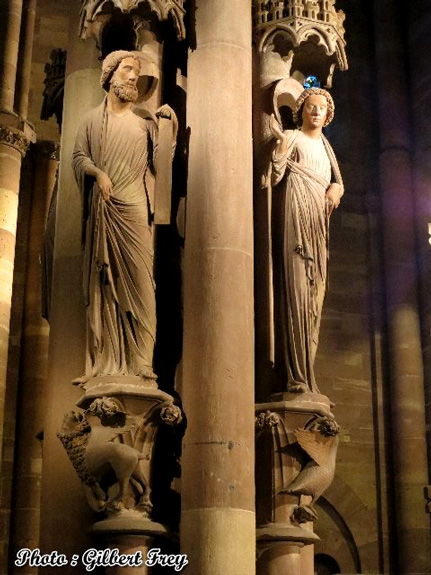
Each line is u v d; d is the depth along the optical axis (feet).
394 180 46.42
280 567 21.47
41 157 41.63
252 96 24.91
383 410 44.04
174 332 22.63
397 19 48.88
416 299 45.03
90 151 21.80
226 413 20.59
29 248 40.63
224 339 21.12
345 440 43.09
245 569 19.71
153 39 23.79
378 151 47.83
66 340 22.03
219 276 21.59
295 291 22.93
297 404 21.99
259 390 22.85
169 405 20.33
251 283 22.06
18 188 37.93
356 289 45.55
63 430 20.68
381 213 46.70
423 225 45.52
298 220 23.35
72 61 24.49
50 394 21.99
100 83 23.58
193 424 20.59
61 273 22.58
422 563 41.29
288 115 25.38
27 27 40.68
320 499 42.14
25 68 40.11
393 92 47.65
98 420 20.27
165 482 21.16
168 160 21.89
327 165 24.49
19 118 38.19
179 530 20.77
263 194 23.94
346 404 43.65
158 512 20.88
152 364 21.02
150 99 23.45
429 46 46.96
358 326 45.01
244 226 22.26
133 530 19.66
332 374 43.88
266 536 21.43
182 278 22.88
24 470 37.70
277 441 21.95
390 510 42.75
